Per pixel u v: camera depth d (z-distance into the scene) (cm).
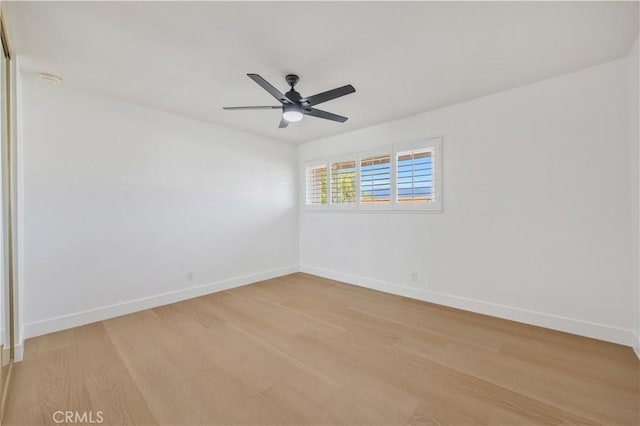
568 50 217
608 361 212
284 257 489
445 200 334
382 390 184
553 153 264
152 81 265
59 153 273
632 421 156
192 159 370
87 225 290
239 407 170
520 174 282
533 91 272
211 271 391
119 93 292
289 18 179
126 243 315
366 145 410
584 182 250
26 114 256
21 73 247
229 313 317
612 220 239
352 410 167
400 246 377
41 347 239
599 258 245
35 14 172
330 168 458
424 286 355
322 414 164
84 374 202
